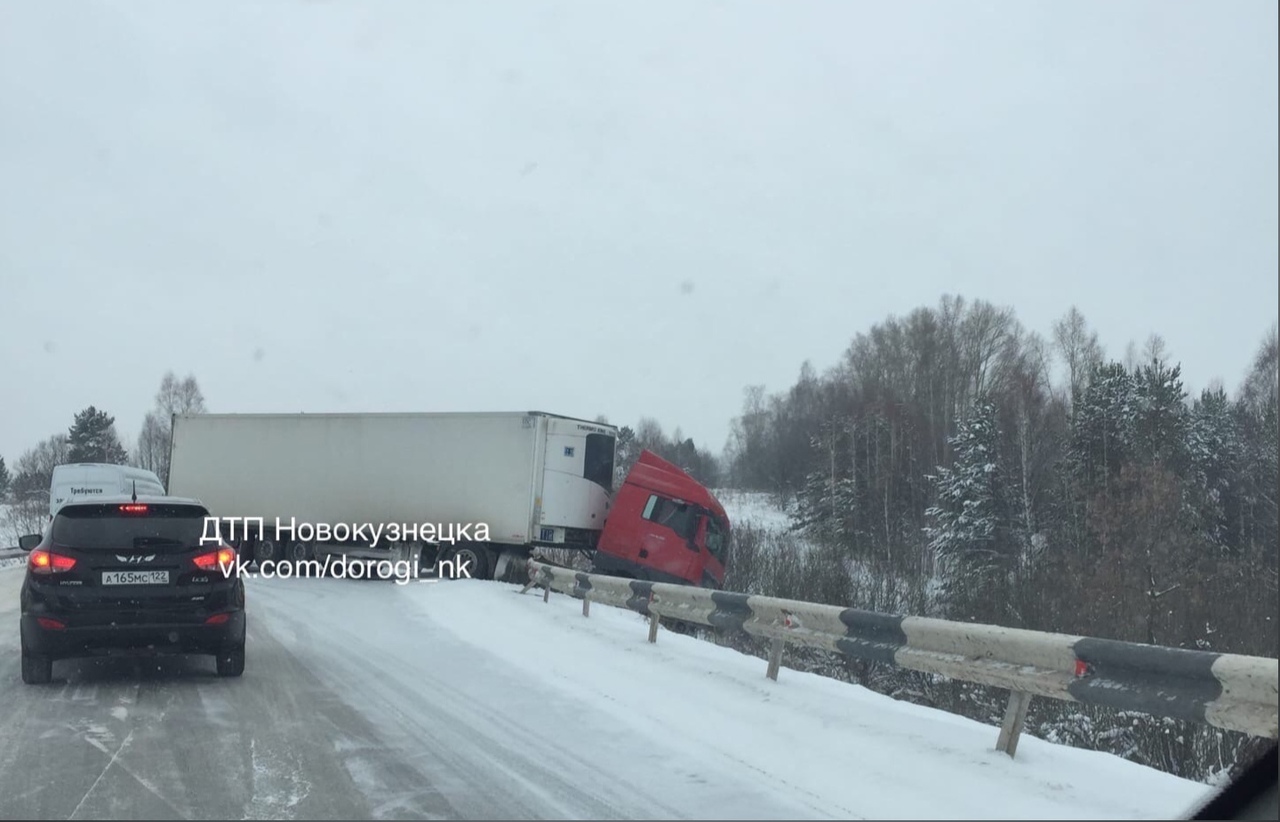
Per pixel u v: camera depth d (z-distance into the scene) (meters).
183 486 29.08
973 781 6.51
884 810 6.01
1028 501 45.25
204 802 6.37
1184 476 42.78
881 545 49.66
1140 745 14.77
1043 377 59.84
